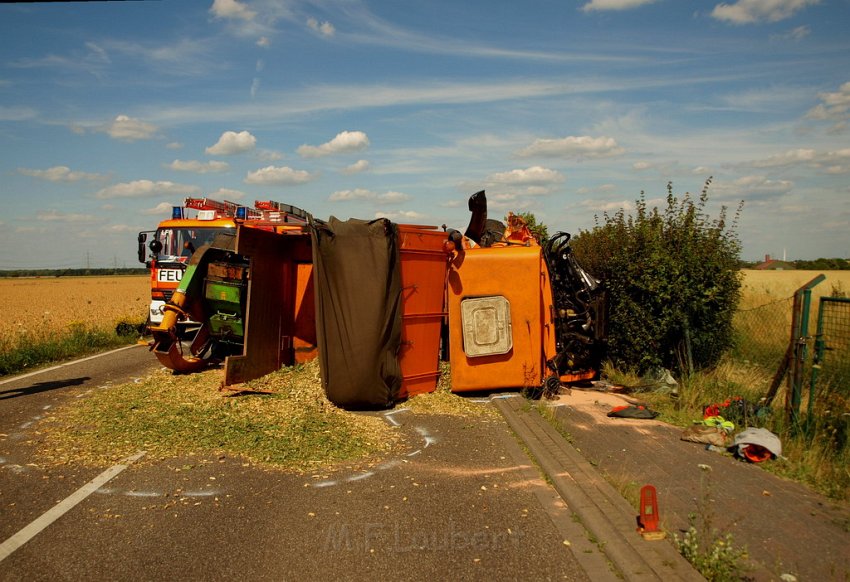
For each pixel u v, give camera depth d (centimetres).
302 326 1091
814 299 1714
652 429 773
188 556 427
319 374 975
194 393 906
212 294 1104
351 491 559
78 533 462
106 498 534
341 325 859
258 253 975
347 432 742
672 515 496
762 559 424
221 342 1168
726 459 650
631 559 411
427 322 972
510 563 420
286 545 446
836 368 750
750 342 1261
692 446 699
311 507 520
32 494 542
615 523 466
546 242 1088
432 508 519
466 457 663
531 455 669
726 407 805
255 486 569
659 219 1071
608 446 697
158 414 796
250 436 710
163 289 1512
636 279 1041
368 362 852
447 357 1084
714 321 1009
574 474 578
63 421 779
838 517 498
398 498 542
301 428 744
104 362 1332
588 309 1035
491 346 952
